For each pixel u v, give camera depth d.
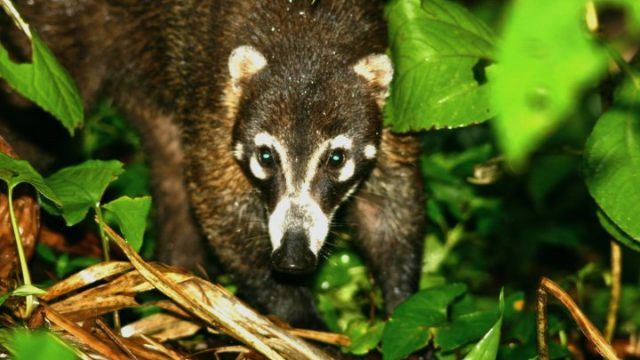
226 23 6.63
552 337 6.28
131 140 9.05
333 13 6.49
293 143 5.93
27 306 4.78
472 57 5.51
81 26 7.46
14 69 4.28
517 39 2.00
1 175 4.68
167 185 7.95
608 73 5.29
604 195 4.84
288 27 6.45
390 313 6.73
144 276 4.94
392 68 6.08
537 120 2.11
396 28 5.68
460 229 7.57
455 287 5.24
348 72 6.16
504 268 8.49
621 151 4.85
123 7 7.40
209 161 6.57
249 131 6.08
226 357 5.47
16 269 5.47
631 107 4.86
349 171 6.09
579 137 8.15
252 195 6.57
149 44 7.39
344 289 6.95
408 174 6.57
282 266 5.75
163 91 7.48
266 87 6.11
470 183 7.78
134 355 4.77
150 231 8.09
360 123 6.04
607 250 8.74
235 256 6.74
